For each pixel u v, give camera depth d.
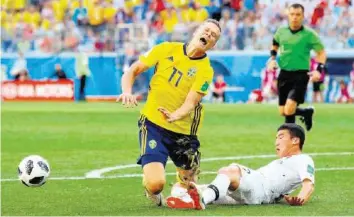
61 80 61.53
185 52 17.22
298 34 31.23
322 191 19.39
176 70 17.20
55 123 42.34
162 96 17.25
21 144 32.53
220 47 61.28
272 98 57.72
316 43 31.11
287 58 31.50
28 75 62.38
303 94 31.72
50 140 34.00
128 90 17.08
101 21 65.38
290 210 16.31
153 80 17.39
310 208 16.64
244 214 15.73
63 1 67.38
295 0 62.91
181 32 63.00
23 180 17.00
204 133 36.50
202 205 16.12
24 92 62.28
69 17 66.62
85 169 24.61
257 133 36.53
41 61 62.06
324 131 37.53
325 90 57.22
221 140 33.44
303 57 31.38
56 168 24.89
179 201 16.39
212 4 65.50
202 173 23.53
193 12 65.44
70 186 20.89
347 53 56.94
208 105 54.75
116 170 24.31
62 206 17.59
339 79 57.16
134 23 65.12
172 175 23.12
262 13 63.56
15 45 65.69
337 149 30.09
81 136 35.56
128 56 60.75
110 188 20.47
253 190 16.70
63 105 56.03
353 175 22.62
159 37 63.16
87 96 61.28
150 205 17.45
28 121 43.50
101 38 63.75
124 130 38.31
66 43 64.50
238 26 61.84
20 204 17.94
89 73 61.06
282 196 17.14
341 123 41.69
